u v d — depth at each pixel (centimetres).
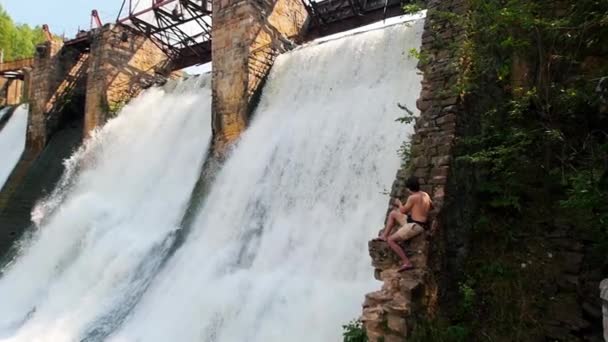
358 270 995
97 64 2464
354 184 1223
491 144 875
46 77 2702
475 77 888
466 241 825
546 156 853
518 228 824
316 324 894
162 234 1557
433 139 855
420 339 677
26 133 2766
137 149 2173
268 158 1499
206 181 1681
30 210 2292
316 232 1177
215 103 1827
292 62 1762
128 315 1198
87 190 2169
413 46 1416
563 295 733
